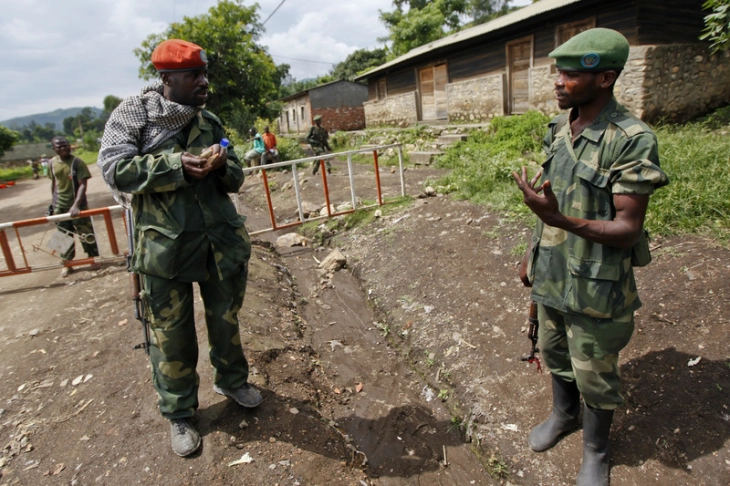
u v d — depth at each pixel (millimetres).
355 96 26969
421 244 5121
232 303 2410
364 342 4016
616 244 1770
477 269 4352
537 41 10664
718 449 2178
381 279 4867
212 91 18438
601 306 1889
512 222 4898
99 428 2656
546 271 2086
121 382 3072
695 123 7891
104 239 7012
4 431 2699
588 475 2164
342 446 2676
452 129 12031
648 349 2822
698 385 2479
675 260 3484
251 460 2357
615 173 1761
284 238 6527
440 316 3896
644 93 7871
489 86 11789
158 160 1948
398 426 3000
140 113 2059
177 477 2258
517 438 2633
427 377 3449
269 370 3209
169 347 2240
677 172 4477
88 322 4039
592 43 1732
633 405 2537
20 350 3637
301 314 4504
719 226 3729
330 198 8148
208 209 2180
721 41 5809
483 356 3309
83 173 5449
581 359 2012
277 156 12906
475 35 11469
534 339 2461
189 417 2426
